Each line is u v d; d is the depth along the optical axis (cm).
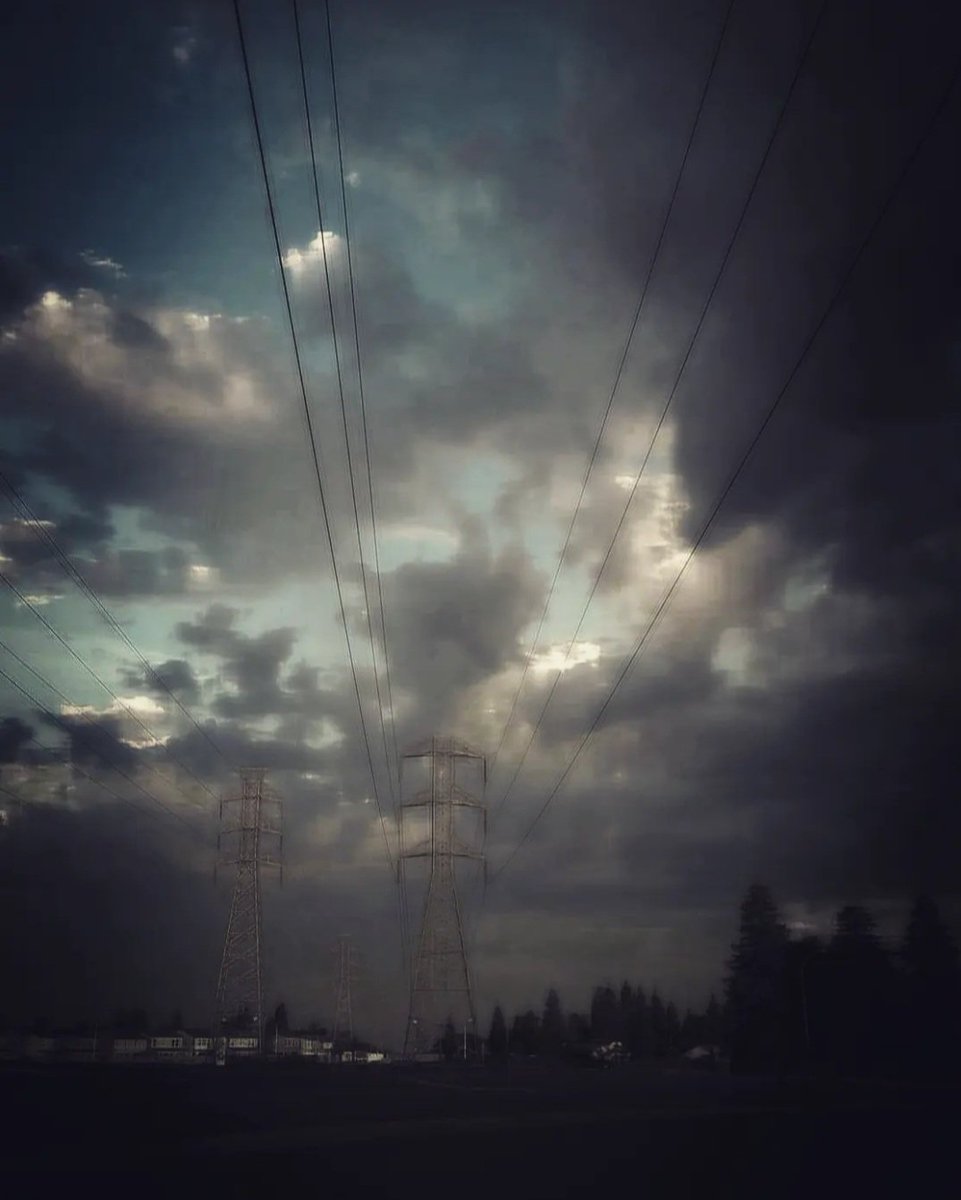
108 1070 7200
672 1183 2227
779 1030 9256
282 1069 8856
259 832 9162
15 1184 2325
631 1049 12756
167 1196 2116
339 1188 2198
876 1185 2175
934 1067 7138
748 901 9994
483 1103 4984
